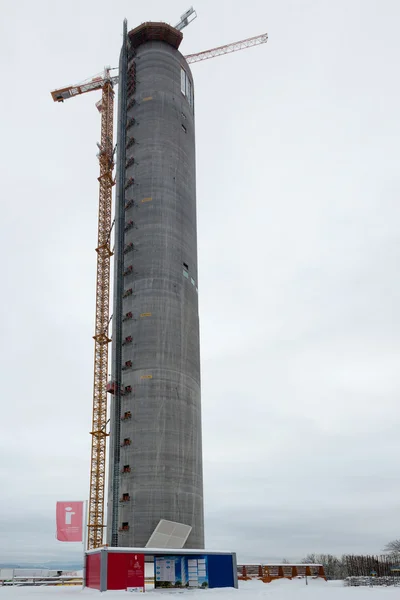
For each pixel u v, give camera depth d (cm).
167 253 6512
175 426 5781
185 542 5434
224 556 3728
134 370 6006
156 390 5856
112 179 9206
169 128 7156
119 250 6719
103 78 9725
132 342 6156
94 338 8362
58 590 3881
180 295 6431
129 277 6506
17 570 7381
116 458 5753
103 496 7662
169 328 6181
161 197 6762
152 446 5612
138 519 5350
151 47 7606
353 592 3738
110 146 9350
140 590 3266
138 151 7044
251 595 3231
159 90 7306
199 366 6531
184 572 3684
